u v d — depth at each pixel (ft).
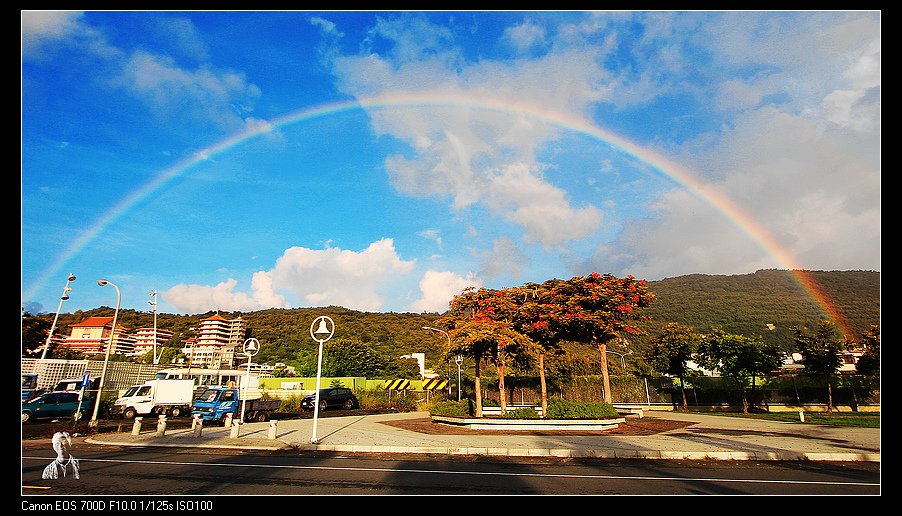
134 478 30.94
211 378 132.36
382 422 78.23
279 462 38.52
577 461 40.11
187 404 96.63
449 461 39.86
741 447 45.06
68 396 83.71
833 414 103.35
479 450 44.42
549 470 35.32
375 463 38.50
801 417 79.25
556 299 77.00
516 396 121.08
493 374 124.06
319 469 35.06
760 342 108.78
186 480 30.42
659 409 120.78
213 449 46.62
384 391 142.51
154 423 76.74
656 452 42.27
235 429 53.21
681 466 37.47
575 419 64.85
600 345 82.99
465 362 128.77
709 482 30.71
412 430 63.62
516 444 48.03
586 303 78.84
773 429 64.59
